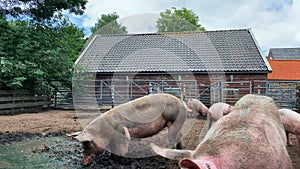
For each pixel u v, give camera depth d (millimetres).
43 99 13281
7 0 13414
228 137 2162
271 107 2773
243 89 15633
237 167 2004
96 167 4324
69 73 13445
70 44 15984
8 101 11031
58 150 5371
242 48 19281
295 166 4398
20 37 12852
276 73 26250
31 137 6648
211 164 1797
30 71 11977
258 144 2180
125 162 4516
